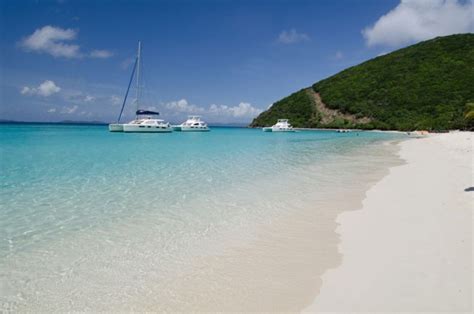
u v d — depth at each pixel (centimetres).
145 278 498
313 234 673
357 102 8706
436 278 460
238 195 1005
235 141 3759
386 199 922
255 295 449
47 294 454
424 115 7256
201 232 691
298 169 1518
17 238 647
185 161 1775
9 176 1273
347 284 466
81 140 3406
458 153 1995
